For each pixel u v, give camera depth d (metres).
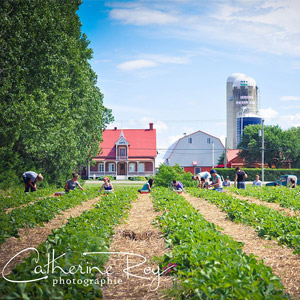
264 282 4.70
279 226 8.84
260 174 58.91
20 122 22.97
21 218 9.65
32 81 25.16
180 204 13.57
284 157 69.31
